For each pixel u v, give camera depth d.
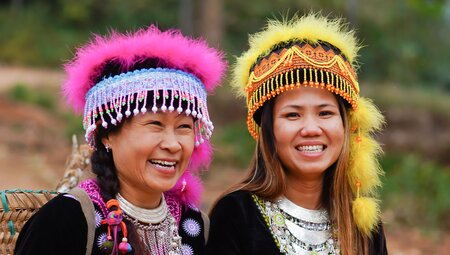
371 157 9.99
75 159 10.27
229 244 9.55
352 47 9.97
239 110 46.72
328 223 9.80
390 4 74.44
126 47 8.14
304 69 9.24
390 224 25.30
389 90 52.94
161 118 8.16
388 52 72.94
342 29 10.19
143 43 8.18
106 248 7.98
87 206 8.12
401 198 27.42
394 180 29.05
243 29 68.62
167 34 8.50
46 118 46.78
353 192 10.00
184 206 9.31
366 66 71.88
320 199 9.94
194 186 9.30
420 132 46.53
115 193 8.42
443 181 28.48
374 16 72.56
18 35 72.69
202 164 9.27
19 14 76.38
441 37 78.69
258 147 9.96
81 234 8.02
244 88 10.15
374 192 10.27
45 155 35.47
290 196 9.80
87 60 8.30
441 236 24.84
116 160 8.37
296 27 9.60
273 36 9.62
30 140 38.66
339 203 9.77
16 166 30.84
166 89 8.09
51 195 9.23
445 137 45.28
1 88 53.59
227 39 66.62
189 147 8.37
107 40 8.51
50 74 65.50
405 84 70.25
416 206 26.75
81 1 77.06
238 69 10.19
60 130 43.16
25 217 8.95
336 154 9.50
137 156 8.16
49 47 72.19
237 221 9.59
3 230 8.80
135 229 8.30
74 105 8.62
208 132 8.61
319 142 9.30
